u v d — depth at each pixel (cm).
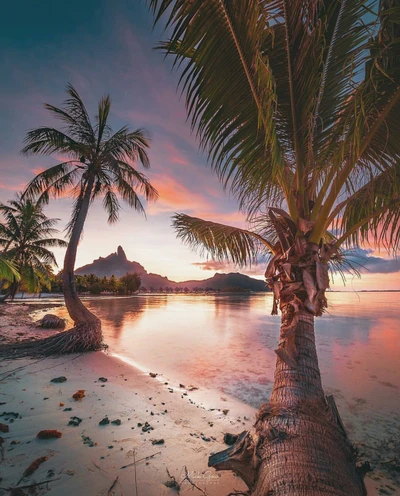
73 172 1076
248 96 229
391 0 179
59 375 572
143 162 1098
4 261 921
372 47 207
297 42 217
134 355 827
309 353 233
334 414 213
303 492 162
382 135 239
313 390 218
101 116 1012
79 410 408
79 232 921
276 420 204
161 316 2073
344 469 179
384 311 2459
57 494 237
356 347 990
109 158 932
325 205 253
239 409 460
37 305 2777
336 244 281
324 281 239
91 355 753
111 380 564
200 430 376
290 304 244
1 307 1920
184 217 420
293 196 265
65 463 280
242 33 194
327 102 256
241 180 290
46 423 361
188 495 247
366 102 211
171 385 568
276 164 209
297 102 236
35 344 799
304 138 253
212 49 205
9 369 594
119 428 363
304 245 247
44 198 1097
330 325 1560
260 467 190
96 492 244
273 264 268
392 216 309
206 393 534
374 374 677
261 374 668
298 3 201
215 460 214
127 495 243
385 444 370
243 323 1681
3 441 313
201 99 230
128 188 1101
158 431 363
